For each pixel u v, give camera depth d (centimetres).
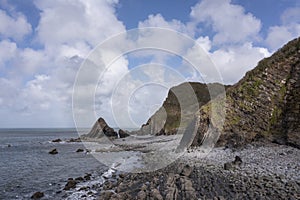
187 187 1745
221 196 1545
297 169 2108
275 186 1742
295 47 3794
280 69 3691
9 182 2692
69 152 5344
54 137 11075
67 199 2012
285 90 3469
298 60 3606
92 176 2872
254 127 3372
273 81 3634
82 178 2720
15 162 4116
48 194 2197
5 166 3738
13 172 3275
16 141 8700
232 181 1917
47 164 3875
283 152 2661
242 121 3512
